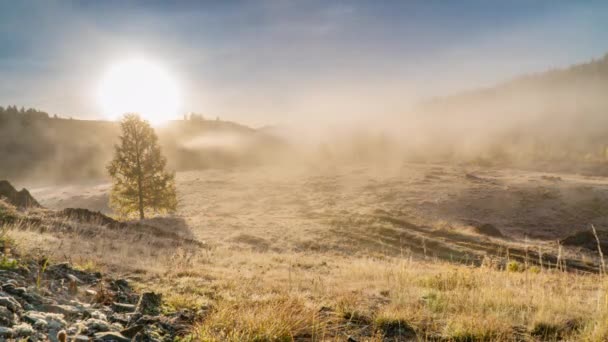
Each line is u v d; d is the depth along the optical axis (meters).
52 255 7.15
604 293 6.80
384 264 14.23
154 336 3.97
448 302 6.35
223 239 31.47
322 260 17.78
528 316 5.69
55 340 3.30
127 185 39.56
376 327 5.13
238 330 4.26
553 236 47.84
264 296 6.45
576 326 5.23
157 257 11.61
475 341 4.70
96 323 3.86
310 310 5.37
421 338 4.77
